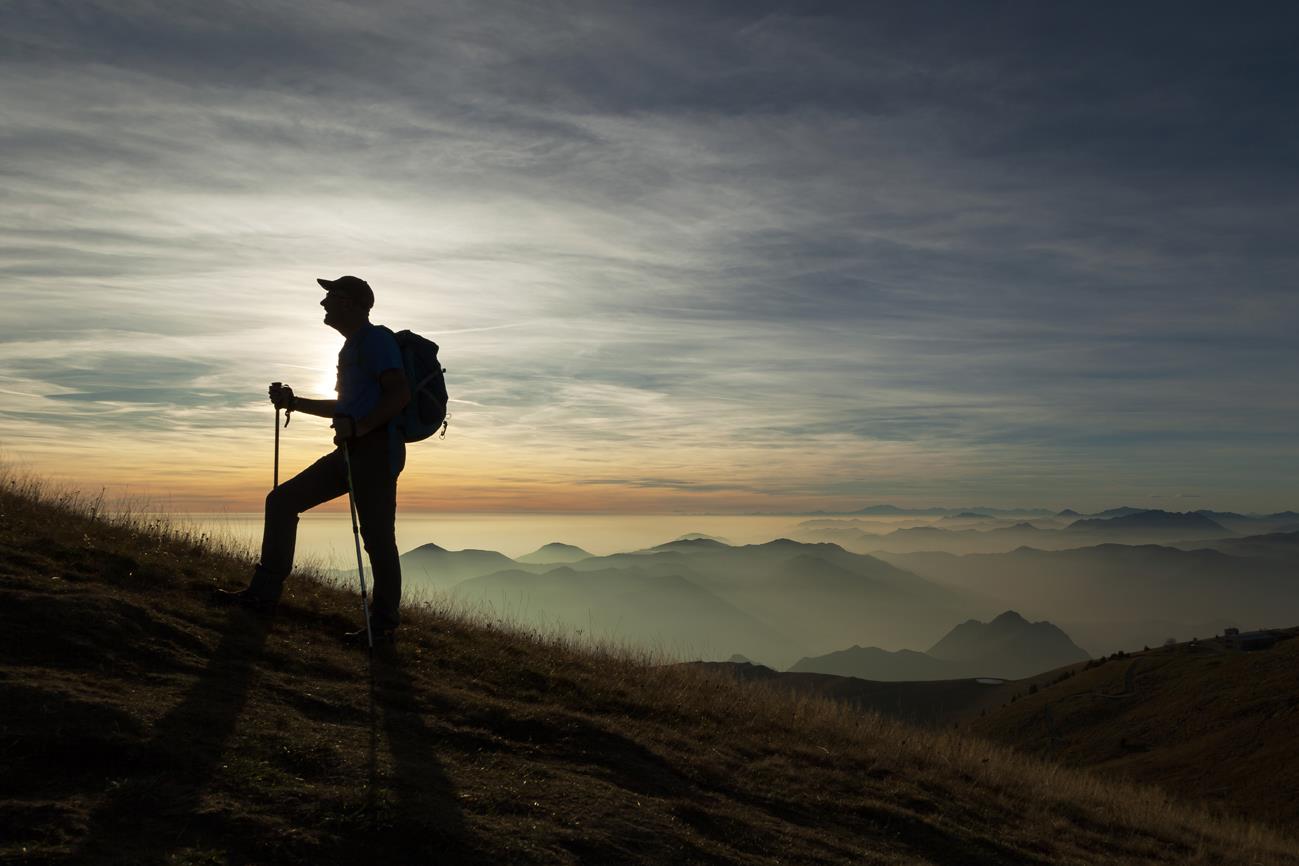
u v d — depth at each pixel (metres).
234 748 4.09
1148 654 96.88
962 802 7.64
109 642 4.94
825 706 10.43
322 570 8.78
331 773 4.12
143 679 4.66
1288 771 50.28
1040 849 6.81
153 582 6.43
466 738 5.20
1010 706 90.81
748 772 6.54
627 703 7.46
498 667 7.24
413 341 6.32
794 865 4.82
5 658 4.46
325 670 5.70
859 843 5.70
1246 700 67.75
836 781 7.06
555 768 5.17
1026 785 9.31
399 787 4.12
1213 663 82.31
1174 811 11.09
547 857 3.88
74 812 3.30
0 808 3.24
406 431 6.23
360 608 7.45
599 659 9.41
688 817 5.03
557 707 6.59
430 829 3.78
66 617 5.00
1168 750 63.53
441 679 6.39
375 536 6.30
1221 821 11.51
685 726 7.43
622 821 4.55
